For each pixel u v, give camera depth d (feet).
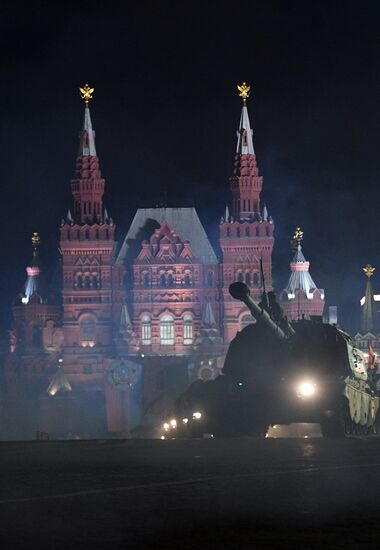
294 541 164.45
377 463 262.26
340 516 184.55
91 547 160.45
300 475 238.48
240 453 290.97
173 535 169.37
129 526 177.06
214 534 169.99
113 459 274.36
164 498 205.05
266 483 224.94
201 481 228.02
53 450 302.45
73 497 206.90
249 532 171.53
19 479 232.53
